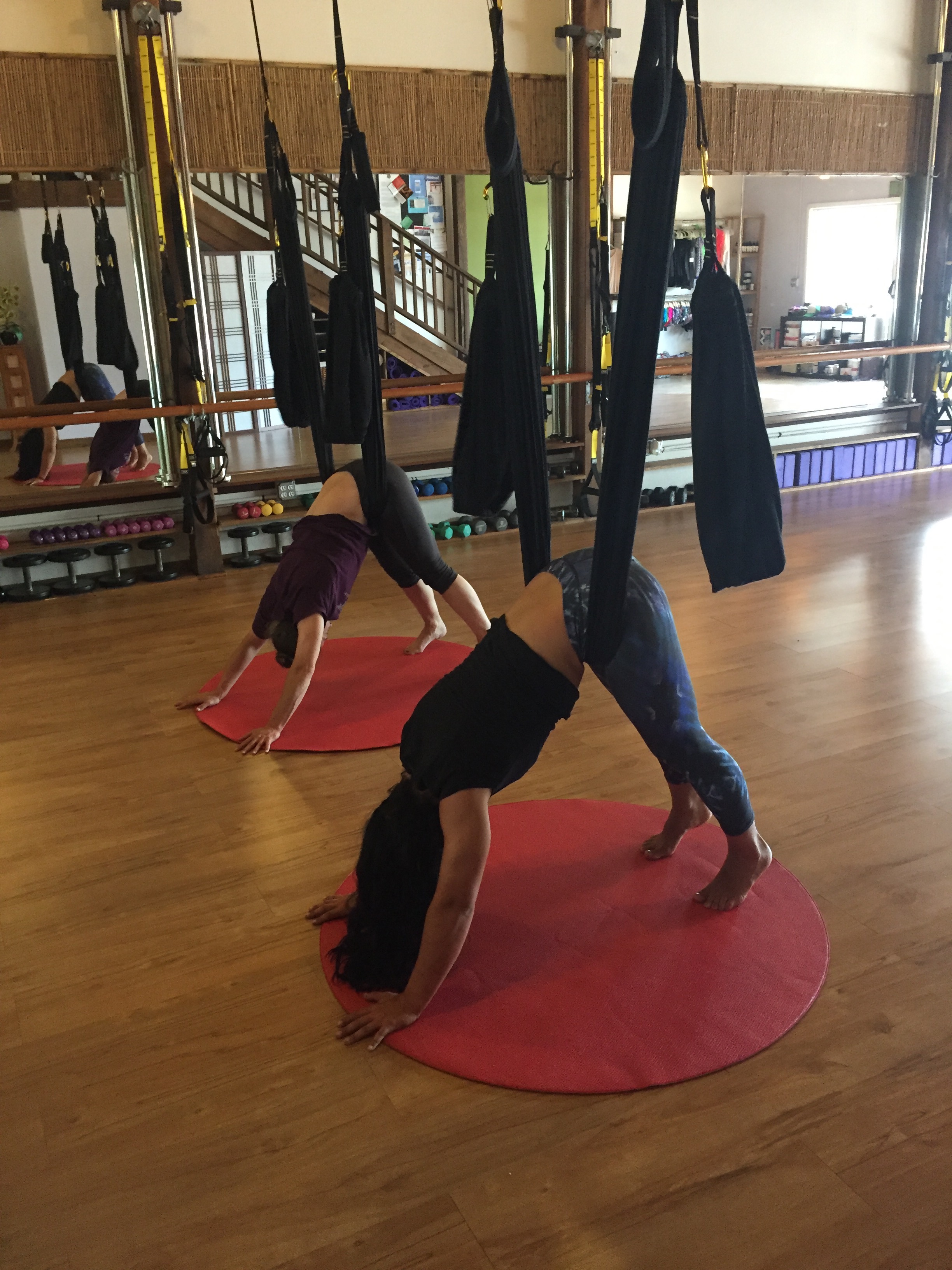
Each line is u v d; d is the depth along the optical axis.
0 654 4.25
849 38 6.43
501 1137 1.71
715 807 2.14
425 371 8.44
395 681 3.78
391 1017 1.95
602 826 2.69
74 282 6.52
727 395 1.82
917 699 3.51
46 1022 2.05
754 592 4.79
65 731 3.47
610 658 1.85
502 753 1.82
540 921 2.27
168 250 4.93
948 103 6.80
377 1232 1.54
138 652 4.22
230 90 4.91
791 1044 1.89
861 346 7.41
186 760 3.22
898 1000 2.01
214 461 5.62
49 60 4.55
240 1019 2.04
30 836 2.79
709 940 2.19
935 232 7.09
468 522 6.16
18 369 7.09
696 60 1.63
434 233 8.96
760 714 3.42
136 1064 1.92
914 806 2.78
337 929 2.30
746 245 11.74
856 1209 1.54
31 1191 1.64
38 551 5.02
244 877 2.56
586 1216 1.55
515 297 1.91
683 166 6.07
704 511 1.88
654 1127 1.71
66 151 4.69
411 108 5.31
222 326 7.42
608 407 1.69
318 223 7.63
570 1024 1.95
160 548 5.16
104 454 5.67
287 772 3.11
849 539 5.71
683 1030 1.92
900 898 2.35
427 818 1.91
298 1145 1.71
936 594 4.68
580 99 5.66
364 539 3.38
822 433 7.35
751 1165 1.63
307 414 4.02
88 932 2.35
